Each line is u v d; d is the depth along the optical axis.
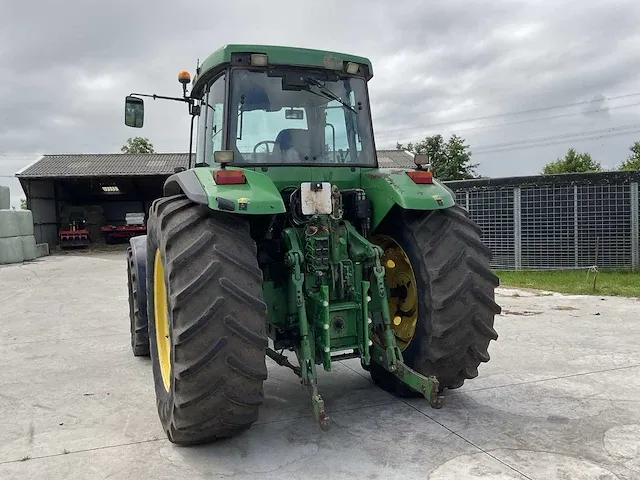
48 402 3.85
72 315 7.25
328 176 3.60
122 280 11.06
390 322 3.38
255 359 2.73
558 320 6.08
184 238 2.80
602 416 3.34
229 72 3.41
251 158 3.42
